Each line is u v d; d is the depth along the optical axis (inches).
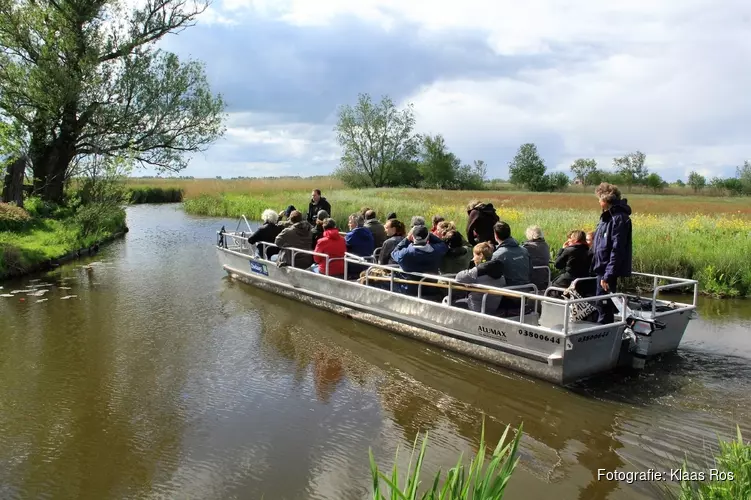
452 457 184.7
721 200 1457.9
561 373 233.6
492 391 236.7
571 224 613.9
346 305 351.6
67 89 804.6
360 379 253.1
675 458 178.9
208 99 962.1
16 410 223.1
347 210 912.9
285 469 178.4
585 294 277.7
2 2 786.8
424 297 309.6
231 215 1141.1
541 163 2486.5
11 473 178.5
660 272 438.3
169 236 788.0
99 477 175.8
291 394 236.8
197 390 241.6
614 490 162.6
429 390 239.6
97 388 244.2
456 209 853.8
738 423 201.5
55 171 880.9
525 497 159.6
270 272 418.3
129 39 901.8
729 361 265.4
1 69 792.3
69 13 831.1
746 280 410.6
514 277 276.1
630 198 1668.3
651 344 263.4
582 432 198.1
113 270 523.8
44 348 297.3
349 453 188.1
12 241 561.0
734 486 134.9
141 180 2055.9
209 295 420.5
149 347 299.1
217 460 184.4
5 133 634.8
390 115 2325.3
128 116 895.1
